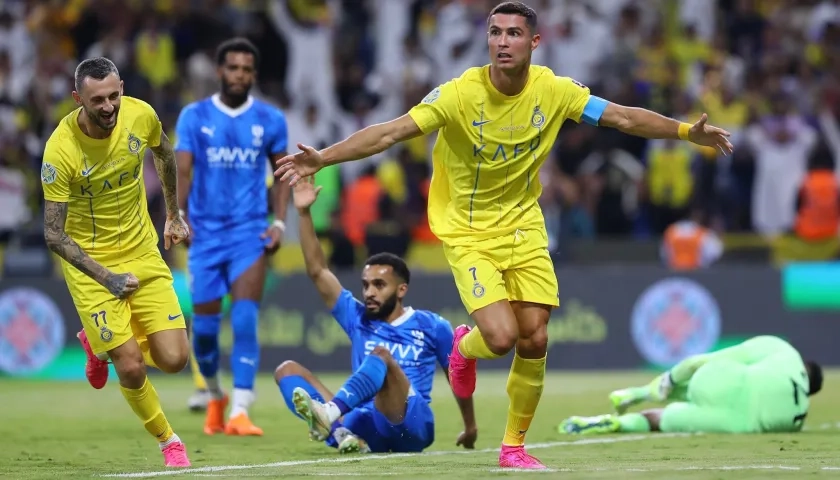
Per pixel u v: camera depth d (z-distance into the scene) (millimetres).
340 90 68688
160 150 25266
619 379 51844
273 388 48219
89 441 31422
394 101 67188
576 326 55625
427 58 68312
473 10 69250
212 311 33969
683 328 56281
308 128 61812
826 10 74188
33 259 54969
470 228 23953
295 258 57312
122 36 65750
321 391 29203
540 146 23703
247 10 68625
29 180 60812
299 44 68688
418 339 29141
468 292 23406
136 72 63000
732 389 32344
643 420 32750
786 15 73188
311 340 54219
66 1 67562
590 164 63531
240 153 34219
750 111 66625
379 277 29016
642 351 55938
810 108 68250
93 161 24109
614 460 25812
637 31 69312
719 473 22172
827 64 72062
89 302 24281
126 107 24547
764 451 27641
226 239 34031
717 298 56500
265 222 34625
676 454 27156
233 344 33781
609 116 23609
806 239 62625
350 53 69812
